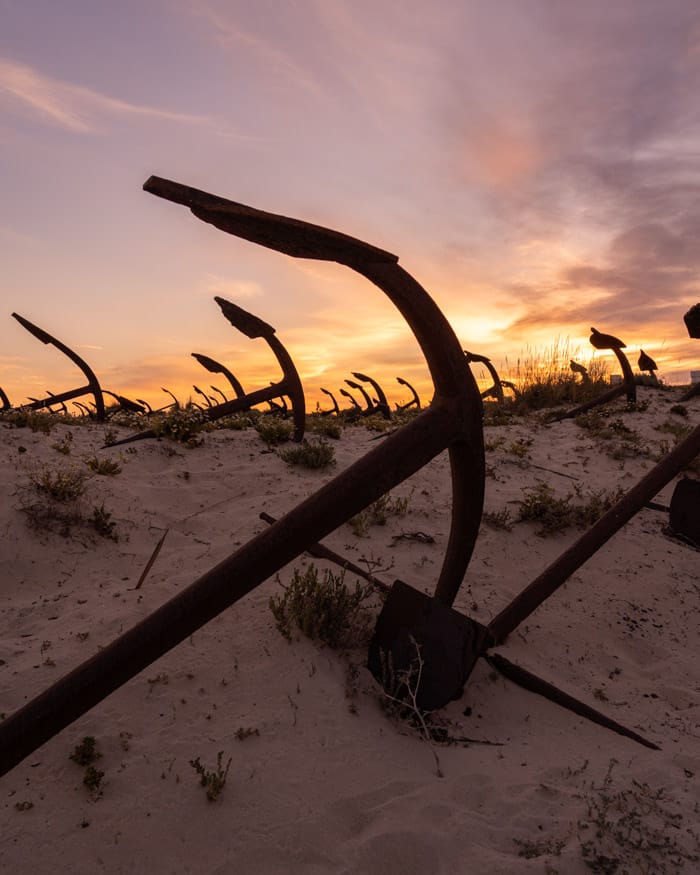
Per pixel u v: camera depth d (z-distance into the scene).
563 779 2.79
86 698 2.06
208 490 7.34
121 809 2.40
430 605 3.48
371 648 3.60
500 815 2.51
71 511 5.89
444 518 6.59
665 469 4.37
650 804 2.58
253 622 3.91
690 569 5.77
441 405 2.83
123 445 8.69
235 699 3.15
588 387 15.62
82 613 4.21
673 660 4.27
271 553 2.33
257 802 2.48
